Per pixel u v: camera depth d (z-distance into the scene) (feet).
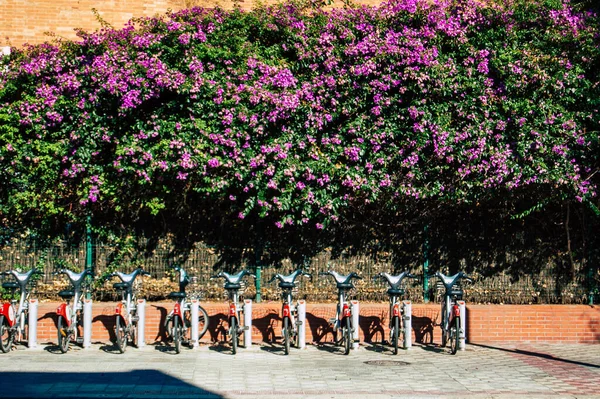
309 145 42.52
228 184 41.34
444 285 39.81
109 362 34.47
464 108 43.06
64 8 48.16
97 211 42.86
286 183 41.78
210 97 41.83
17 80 42.70
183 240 43.34
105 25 45.37
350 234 44.06
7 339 37.40
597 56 43.86
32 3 47.78
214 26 43.06
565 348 40.83
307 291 43.68
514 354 38.60
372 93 42.78
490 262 44.78
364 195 42.91
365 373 32.83
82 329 40.55
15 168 42.11
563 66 43.42
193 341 38.83
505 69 43.04
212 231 43.50
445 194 43.06
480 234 44.78
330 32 43.37
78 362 34.37
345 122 42.98
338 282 38.42
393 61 42.52
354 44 43.11
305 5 44.91
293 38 43.34
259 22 43.80
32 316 38.06
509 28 43.75
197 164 41.01
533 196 43.75
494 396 28.66
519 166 42.83
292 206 42.11
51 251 42.86
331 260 43.96
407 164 42.60
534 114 43.11
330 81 42.14
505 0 44.34
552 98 43.60
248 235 43.65
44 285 42.73
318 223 42.45
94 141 42.16
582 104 43.91
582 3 45.68
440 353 38.70
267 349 39.04
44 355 36.19
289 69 42.91
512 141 43.19
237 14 43.73
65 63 42.68
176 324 37.04
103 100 42.09
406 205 43.73
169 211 43.21
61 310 36.42
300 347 39.32
